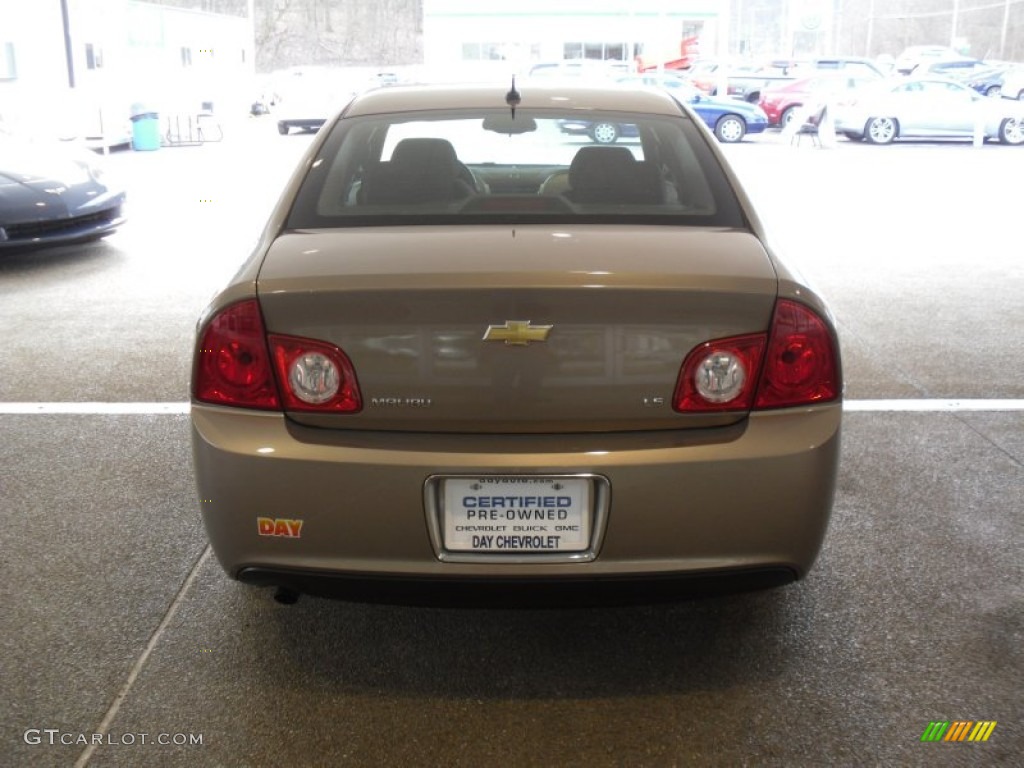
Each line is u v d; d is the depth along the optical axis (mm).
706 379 2061
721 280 2053
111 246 8500
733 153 17703
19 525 3211
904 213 10250
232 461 2092
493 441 2059
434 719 2230
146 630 2598
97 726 2203
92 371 4926
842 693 2322
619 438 2064
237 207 10719
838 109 20359
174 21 18141
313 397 2078
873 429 4066
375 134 2807
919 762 2086
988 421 4156
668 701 2295
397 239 2248
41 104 15250
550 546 2082
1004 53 45250
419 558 2086
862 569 2914
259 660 2463
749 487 2062
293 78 23234
